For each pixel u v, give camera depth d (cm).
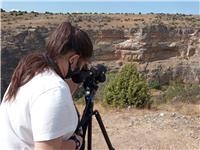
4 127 201
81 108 1061
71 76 213
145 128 945
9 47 5066
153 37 6147
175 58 6247
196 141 838
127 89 1411
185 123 1012
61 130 188
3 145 198
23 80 200
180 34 6306
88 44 211
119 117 1095
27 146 197
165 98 1956
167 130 925
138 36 6075
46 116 186
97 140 818
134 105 1399
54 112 187
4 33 5300
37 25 5769
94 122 973
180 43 6288
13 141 197
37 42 5434
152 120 1048
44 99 188
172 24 6469
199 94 1825
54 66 205
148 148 779
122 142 814
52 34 211
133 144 802
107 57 6081
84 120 260
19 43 5272
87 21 6650
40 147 186
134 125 979
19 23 5916
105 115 1138
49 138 185
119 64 6050
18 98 197
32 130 192
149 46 6122
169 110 1326
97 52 6028
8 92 205
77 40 208
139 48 6069
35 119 187
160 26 6181
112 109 1334
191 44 6294
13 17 6344
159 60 6184
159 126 968
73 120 195
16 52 5097
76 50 208
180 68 6066
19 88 200
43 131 185
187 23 6638
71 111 194
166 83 5994
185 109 1341
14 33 5381
